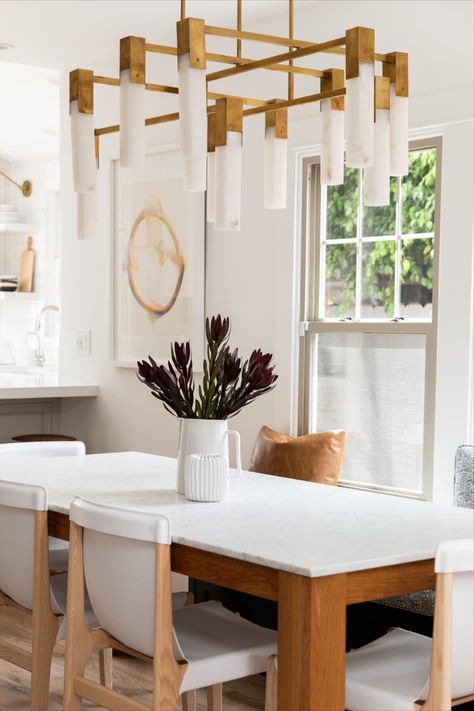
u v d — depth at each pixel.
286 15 4.72
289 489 3.28
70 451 4.26
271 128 3.17
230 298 5.01
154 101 5.39
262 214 4.82
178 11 4.70
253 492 3.21
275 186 3.18
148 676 3.85
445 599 2.23
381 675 2.46
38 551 2.92
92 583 2.64
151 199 5.45
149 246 5.48
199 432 3.12
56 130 7.38
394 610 3.51
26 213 8.20
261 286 4.84
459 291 3.95
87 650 2.71
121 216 5.67
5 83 6.59
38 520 2.91
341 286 4.53
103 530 2.53
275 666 2.52
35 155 8.02
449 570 2.22
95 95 5.75
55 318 7.81
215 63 5.13
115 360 5.71
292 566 2.20
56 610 3.02
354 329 4.42
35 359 8.03
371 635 3.60
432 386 4.09
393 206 4.31
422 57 4.10
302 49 2.73
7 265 8.50
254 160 4.86
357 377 4.45
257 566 2.34
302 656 2.20
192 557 2.54
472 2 3.90
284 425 4.70
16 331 8.37
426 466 4.12
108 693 2.58
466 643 2.29
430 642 2.74
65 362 6.12
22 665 3.06
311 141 4.55
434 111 4.05
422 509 2.95
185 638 2.71
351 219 4.48
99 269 5.82
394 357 4.29
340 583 2.24
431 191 4.16
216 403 3.13
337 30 4.45
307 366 4.65
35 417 6.00
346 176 4.50
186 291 5.23
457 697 2.36
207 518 2.75
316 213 4.63
